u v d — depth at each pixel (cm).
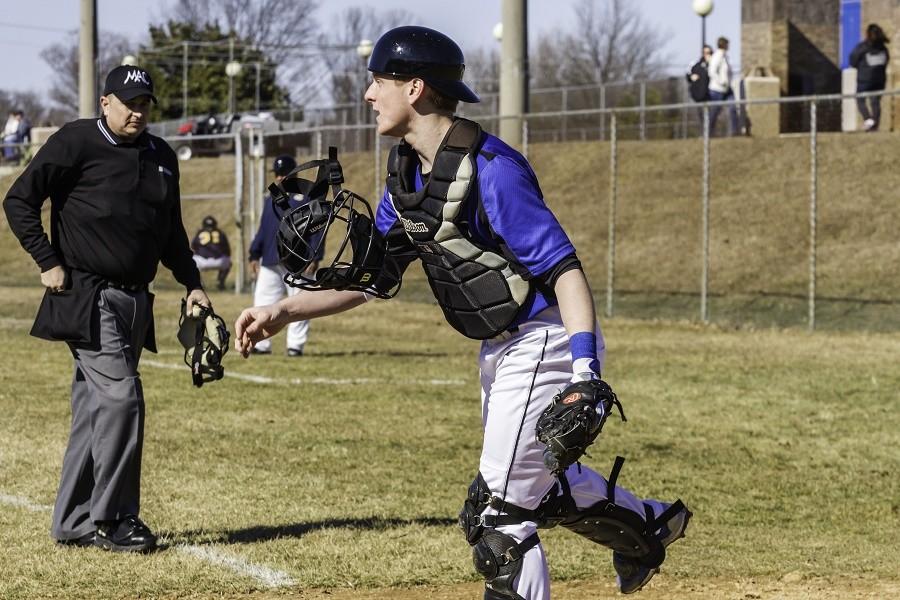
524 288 485
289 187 533
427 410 1244
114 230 695
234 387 1384
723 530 811
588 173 2953
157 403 1260
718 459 1040
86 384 707
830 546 773
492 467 497
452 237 481
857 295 2195
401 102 483
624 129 4175
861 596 656
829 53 3491
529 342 491
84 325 691
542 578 494
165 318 2198
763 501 899
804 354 1747
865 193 2525
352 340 1930
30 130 4359
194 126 4772
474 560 499
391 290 543
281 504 839
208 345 656
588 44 8175
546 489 507
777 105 3231
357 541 745
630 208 2756
